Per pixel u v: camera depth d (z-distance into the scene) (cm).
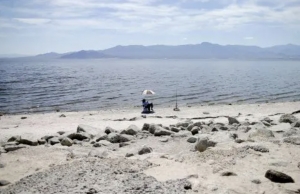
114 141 1341
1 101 4322
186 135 1406
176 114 2847
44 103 4194
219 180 728
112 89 5991
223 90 5738
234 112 2959
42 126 2139
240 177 750
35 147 1175
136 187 653
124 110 3388
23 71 13762
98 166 823
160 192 631
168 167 831
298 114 2441
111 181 700
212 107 3444
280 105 3519
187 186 664
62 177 737
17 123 2362
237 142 1118
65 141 1273
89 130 1582
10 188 692
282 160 877
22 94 5106
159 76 10219
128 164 848
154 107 3741
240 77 9444
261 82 7462
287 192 662
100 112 3145
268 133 1230
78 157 975
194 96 4903
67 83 7306
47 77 9538
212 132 1430
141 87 6350
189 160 902
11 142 1268
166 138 1364
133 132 1510
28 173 826
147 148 1054
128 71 14300
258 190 670
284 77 9369
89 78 9206
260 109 3186
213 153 956
